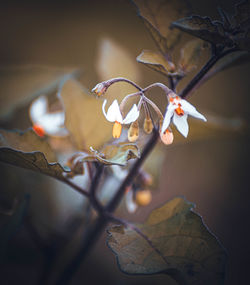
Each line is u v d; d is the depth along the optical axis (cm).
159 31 18
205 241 17
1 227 19
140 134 21
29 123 22
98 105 20
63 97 19
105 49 22
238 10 16
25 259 22
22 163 17
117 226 17
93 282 23
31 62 30
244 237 29
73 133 19
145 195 21
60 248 21
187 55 18
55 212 22
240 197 32
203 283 16
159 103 26
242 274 27
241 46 16
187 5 18
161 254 17
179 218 17
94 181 18
